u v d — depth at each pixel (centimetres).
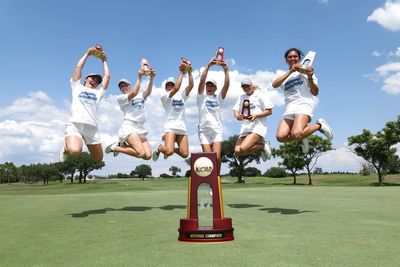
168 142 921
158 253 405
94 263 367
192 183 497
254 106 889
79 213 798
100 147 819
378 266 341
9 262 379
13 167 12569
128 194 1558
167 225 605
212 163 498
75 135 760
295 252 399
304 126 771
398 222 612
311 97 789
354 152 4581
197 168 499
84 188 3984
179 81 900
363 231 526
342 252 396
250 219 663
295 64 757
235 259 372
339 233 511
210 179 496
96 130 801
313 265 346
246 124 909
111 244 457
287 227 567
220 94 942
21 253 418
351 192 1509
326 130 806
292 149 5312
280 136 796
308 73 745
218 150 929
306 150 852
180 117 937
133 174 12050
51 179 11012
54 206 975
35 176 9606
